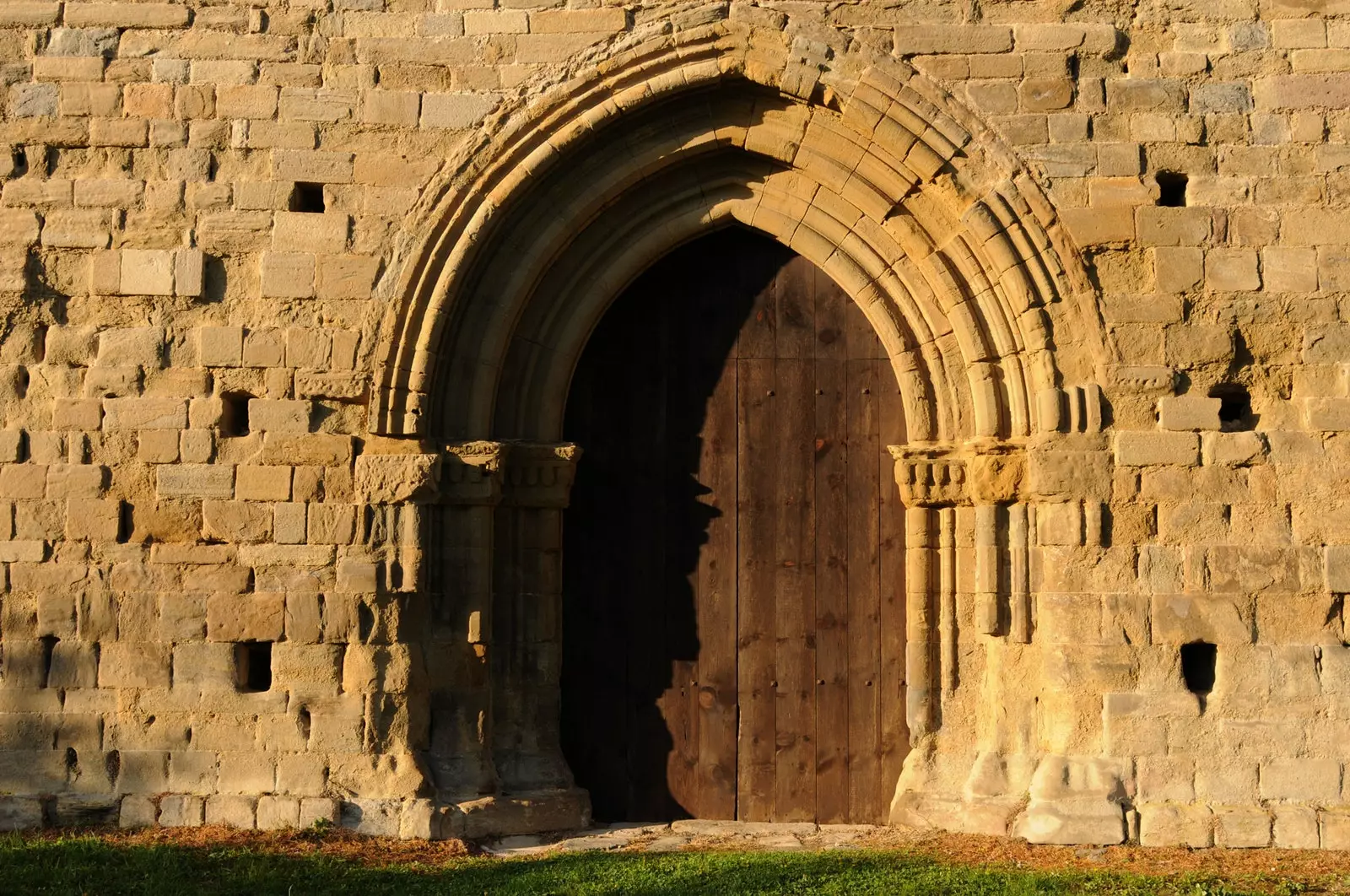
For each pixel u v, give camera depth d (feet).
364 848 38.01
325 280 41.09
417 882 34.65
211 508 40.55
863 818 43.16
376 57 41.73
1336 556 39.09
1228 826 38.09
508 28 41.70
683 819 43.50
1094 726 39.06
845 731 43.52
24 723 39.99
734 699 43.88
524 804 40.91
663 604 44.21
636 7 41.55
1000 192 40.40
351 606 40.19
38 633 40.27
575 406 44.70
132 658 40.16
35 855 36.24
